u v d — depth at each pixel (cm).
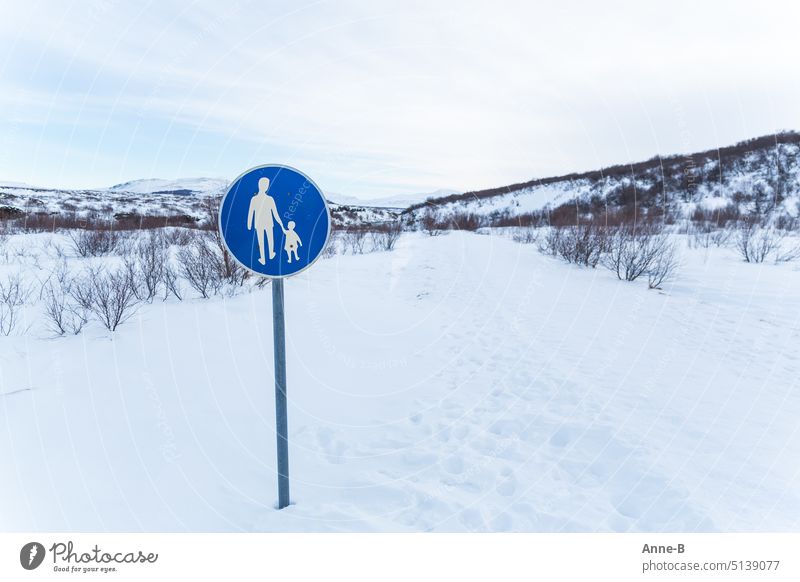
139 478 279
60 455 296
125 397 383
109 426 335
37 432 320
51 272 822
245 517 252
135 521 245
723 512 245
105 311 568
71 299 673
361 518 250
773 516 241
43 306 641
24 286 731
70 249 1160
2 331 539
